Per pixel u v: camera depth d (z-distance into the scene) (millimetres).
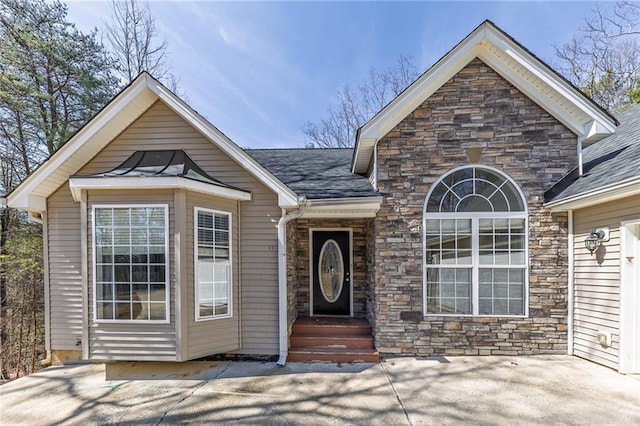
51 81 12055
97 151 6418
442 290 6441
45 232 6316
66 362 6176
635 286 5254
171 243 5465
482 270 6410
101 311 5508
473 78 6461
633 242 5230
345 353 6156
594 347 5805
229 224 6270
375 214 6582
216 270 6020
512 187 6426
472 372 5484
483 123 6445
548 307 6277
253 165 6117
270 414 4199
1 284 11078
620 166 5375
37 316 11141
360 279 8391
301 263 8469
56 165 5918
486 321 6340
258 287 6367
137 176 5375
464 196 6492
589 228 5902
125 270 5512
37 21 11430
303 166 8953
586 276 5977
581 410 4195
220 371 5723
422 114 6520
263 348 6262
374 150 6688
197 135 6449
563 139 6320
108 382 5301
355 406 4387
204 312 5793
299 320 7746
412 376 5363
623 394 4605
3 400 4699
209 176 6391
